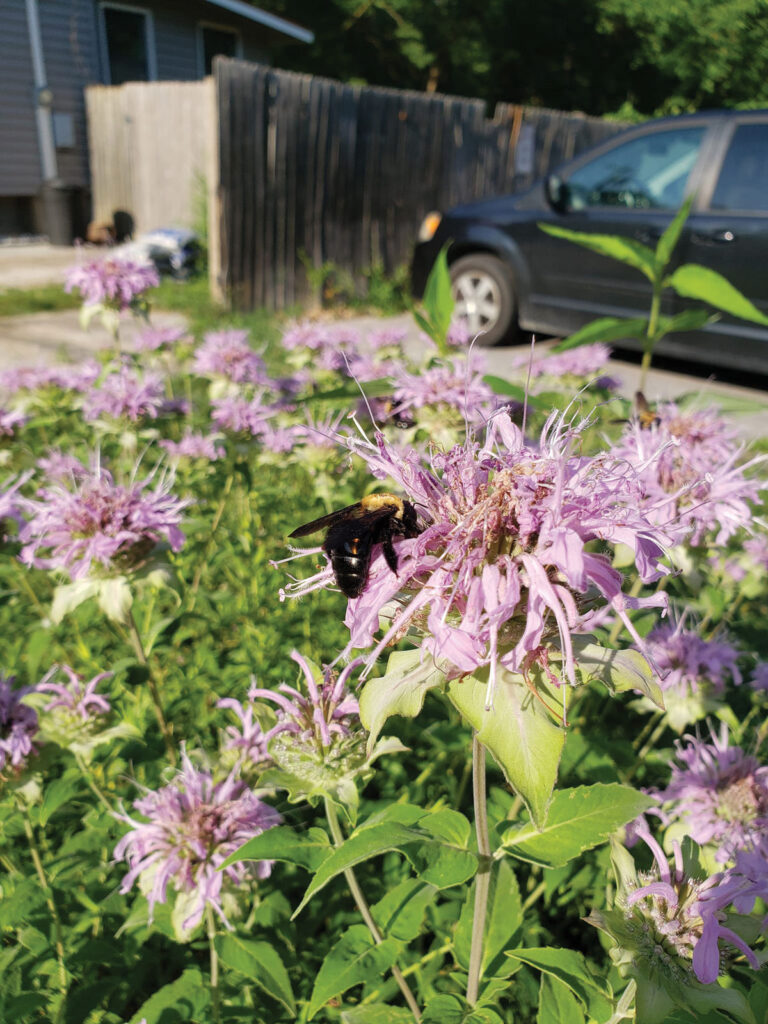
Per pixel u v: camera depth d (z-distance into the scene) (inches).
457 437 133.3
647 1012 60.2
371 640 58.8
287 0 1027.9
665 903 64.5
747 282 310.8
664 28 1063.0
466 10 1080.8
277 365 317.7
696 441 116.7
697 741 103.2
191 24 725.3
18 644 148.2
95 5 658.2
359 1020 74.7
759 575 138.7
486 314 392.8
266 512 188.5
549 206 362.3
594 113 1195.3
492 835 77.5
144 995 105.1
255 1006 96.2
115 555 108.4
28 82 642.2
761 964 62.2
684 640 120.3
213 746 130.9
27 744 99.7
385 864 112.7
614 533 56.6
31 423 179.9
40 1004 91.7
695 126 323.3
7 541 126.3
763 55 1067.9
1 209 680.4
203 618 152.1
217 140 432.8
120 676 128.9
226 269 450.6
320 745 80.0
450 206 588.7
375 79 1144.2
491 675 52.4
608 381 195.5
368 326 448.1
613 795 65.2
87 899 105.6
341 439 67.9
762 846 89.2
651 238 328.8
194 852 88.7
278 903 99.3
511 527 57.2
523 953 68.7
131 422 175.8
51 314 424.2
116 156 668.7
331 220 504.7
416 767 131.1
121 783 121.1
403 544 59.0
